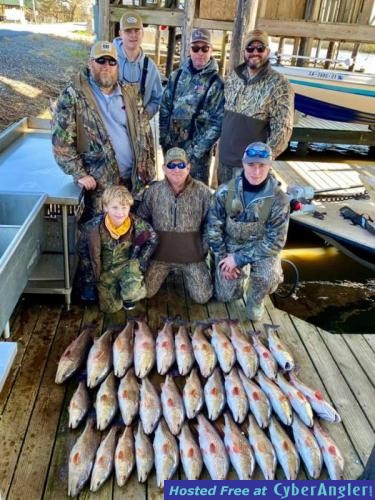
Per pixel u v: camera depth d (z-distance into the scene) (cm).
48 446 213
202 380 248
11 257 210
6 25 1496
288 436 222
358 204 490
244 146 340
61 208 269
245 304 327
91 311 303
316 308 387
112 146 294
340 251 447
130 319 284
